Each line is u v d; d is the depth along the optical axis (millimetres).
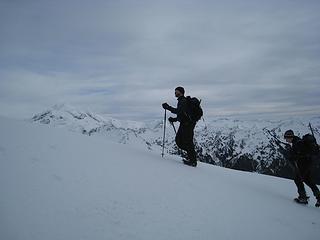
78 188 4715
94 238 3584
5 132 6516
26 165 5000
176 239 4023
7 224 3383
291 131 8281
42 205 3971
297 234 5262
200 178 7215
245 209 5828
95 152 6875
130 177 5816
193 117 8797
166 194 5441
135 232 3939
